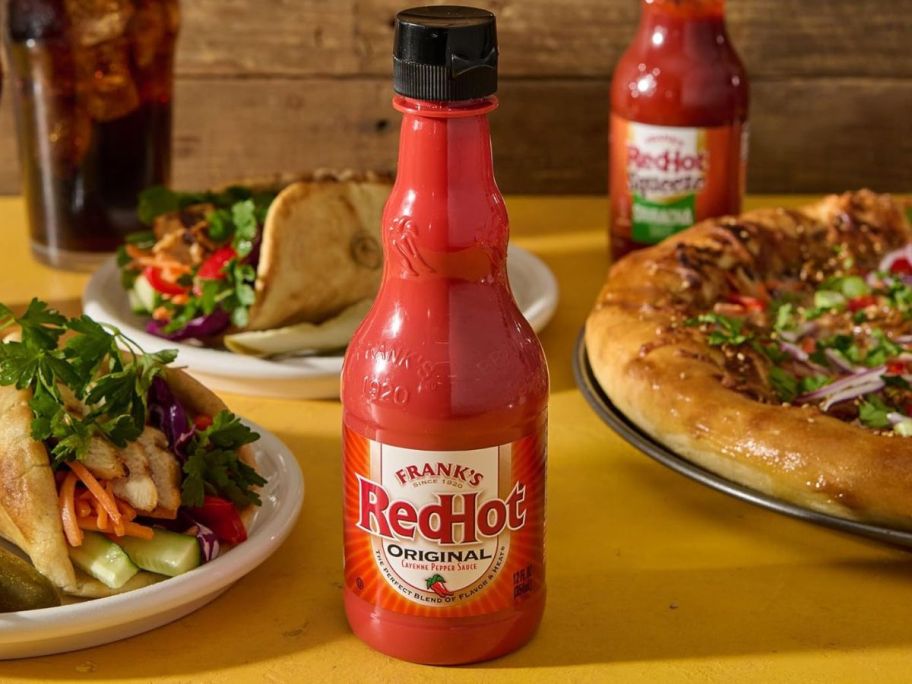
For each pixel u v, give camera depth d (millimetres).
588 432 599
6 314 469
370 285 693
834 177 1004
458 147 380
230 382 625
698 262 683
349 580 427
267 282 647
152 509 448
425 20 371
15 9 732
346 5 953
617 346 583
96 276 728
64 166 760
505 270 401
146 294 692
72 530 435
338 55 968
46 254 790
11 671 418
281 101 980
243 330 664
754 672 419
